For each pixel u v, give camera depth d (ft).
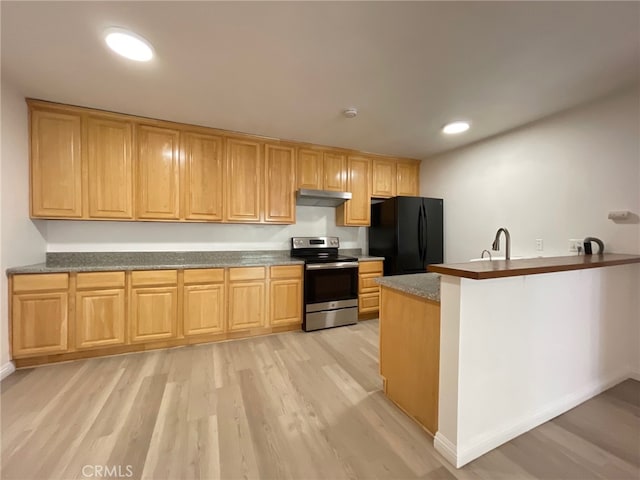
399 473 4.42
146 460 4.57
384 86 7.11
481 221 11.16
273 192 11.10
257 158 10.80
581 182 8.13
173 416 5.67
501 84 7.02
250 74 6.60
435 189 13.32
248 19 4.89
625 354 7.37
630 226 7.20
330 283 11.19
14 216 7.47
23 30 5.16
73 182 8.39
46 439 4.99
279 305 10.43
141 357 8.37
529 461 4.68
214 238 11.15
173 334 8.98
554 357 5.90
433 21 4.92
